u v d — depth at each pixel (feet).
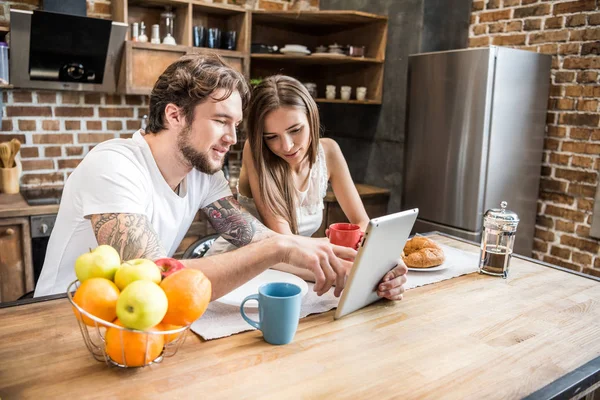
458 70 9.78
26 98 10.05
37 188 10.39
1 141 9.96
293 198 6.18
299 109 5.61
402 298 4.44
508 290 4.73
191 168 4.78
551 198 10.62
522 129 10.04
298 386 2.97
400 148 11.71
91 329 3.60
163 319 2.97
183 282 2.93
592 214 9.89
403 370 3.19
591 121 9.80
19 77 9.31
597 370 3.26
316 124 5.97
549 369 3.26
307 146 5.93
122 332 2.91
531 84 9.95
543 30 10.36
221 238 6.09
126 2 9.70
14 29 8.78
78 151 10.74
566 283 4.98
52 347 3.34
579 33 9.78
